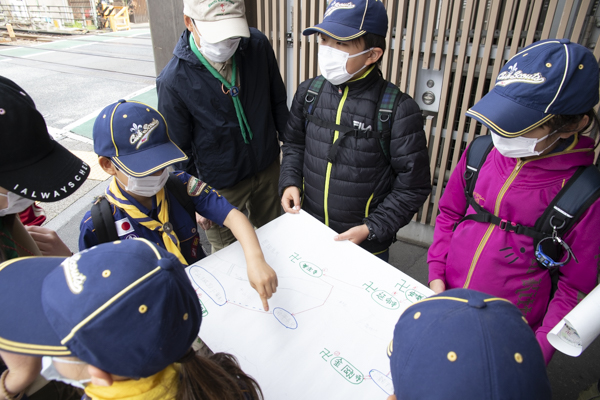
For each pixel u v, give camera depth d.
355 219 1.73
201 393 0.74
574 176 1.09
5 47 12.13
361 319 1.12
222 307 1.15
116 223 1.29
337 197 1.70
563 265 1.14
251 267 1.20
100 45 12.60
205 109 1.95
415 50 2.39
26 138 0.95
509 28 2.16
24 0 15.48
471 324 0.60
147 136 1.21
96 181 4.31
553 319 1.13
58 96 7.40
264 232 1.45
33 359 0.70
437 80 2.43
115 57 10.79
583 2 1.90
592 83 1.00
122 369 0.62
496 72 2.22
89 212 1.29
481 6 2.13
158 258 0.67
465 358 0.57
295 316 1.13
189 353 0.73
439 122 2.53
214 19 1.70
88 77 8.72
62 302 0.60
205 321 1.11
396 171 1.63
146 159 1.19
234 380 0.81
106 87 8.02
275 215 2.56
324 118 1.65
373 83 1.57
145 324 0.61
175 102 1.91
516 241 1.20
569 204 1.09
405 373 0.62
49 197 0.98
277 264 1.31
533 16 2.04
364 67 1.52
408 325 0.67
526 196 1.16
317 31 1.45
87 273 0.62
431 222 2.94
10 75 8.72
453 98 2.41
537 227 1.16
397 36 2.43
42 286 0.65
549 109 1.00
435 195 2.81
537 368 0.59
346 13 1.41
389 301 1.18
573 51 0.99
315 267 1.30
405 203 1.58
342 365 1.00
